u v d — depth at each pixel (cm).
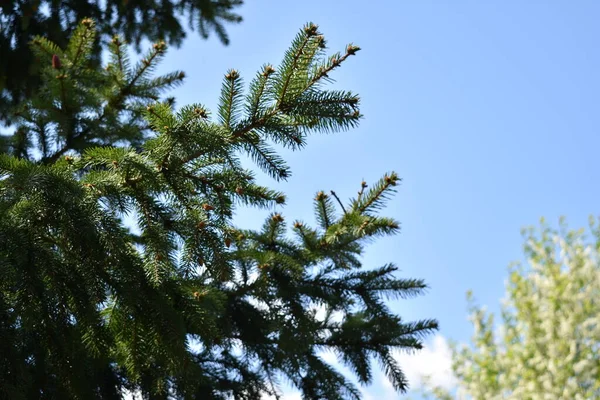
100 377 418
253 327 488
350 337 510
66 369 292
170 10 634
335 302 487
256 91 279
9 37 566
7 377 276
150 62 480
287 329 462
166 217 284
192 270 294
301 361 502
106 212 276
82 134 477
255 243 478
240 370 520
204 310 303
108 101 476
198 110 267
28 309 271
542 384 376
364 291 494
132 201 281
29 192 257
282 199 294
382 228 406
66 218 264
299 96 276
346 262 482
